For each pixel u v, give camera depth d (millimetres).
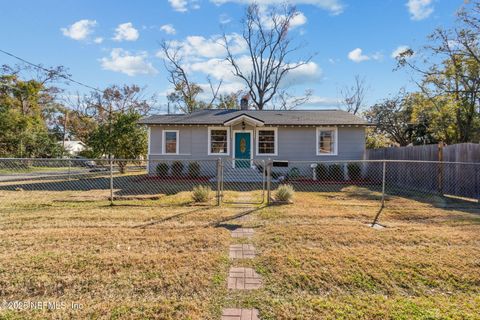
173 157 15086
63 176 16125
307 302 2910
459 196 9070
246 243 4570
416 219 6109
